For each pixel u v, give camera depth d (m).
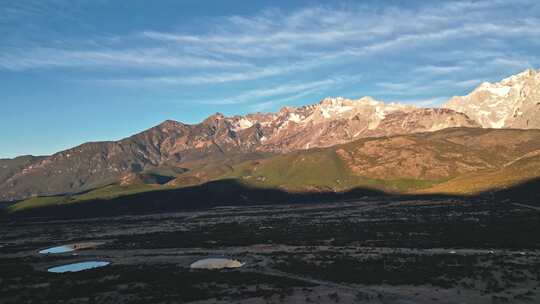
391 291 74.06
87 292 81.56
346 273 89.75
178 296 74.75
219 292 77.06
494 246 119.69
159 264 116.81
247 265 110.25
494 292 70.94
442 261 98.38
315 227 199.75
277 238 166.25
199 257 128.62
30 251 172.50
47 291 84.06
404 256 108.00
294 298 71.44
